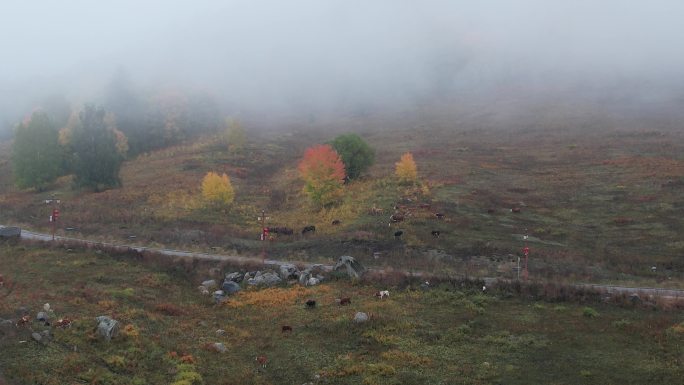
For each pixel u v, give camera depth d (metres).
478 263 48.47
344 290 39.84
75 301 33.50
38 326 27.92
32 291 35.75
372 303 36.62
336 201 72.19
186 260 46.00
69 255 45.69
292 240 57.81
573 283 42.28
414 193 74.50
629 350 29.08
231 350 29.89
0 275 39.41
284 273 43.22
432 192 75.81
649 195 72.44
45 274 40.62
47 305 31.38
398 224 60.28
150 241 54.88
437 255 50.56
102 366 25.06
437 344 30.48
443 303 36.94
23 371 22.83
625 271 47.09
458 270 45.97
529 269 46.34
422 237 56.09
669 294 39.12
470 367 27.53
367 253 51.22
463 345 30.31
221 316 35.69
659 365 27.06
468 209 68.19
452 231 58.84
